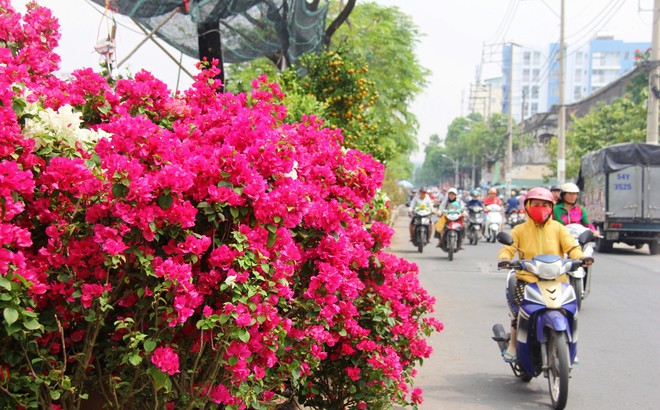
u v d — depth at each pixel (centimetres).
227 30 1002
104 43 649
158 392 364
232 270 348
